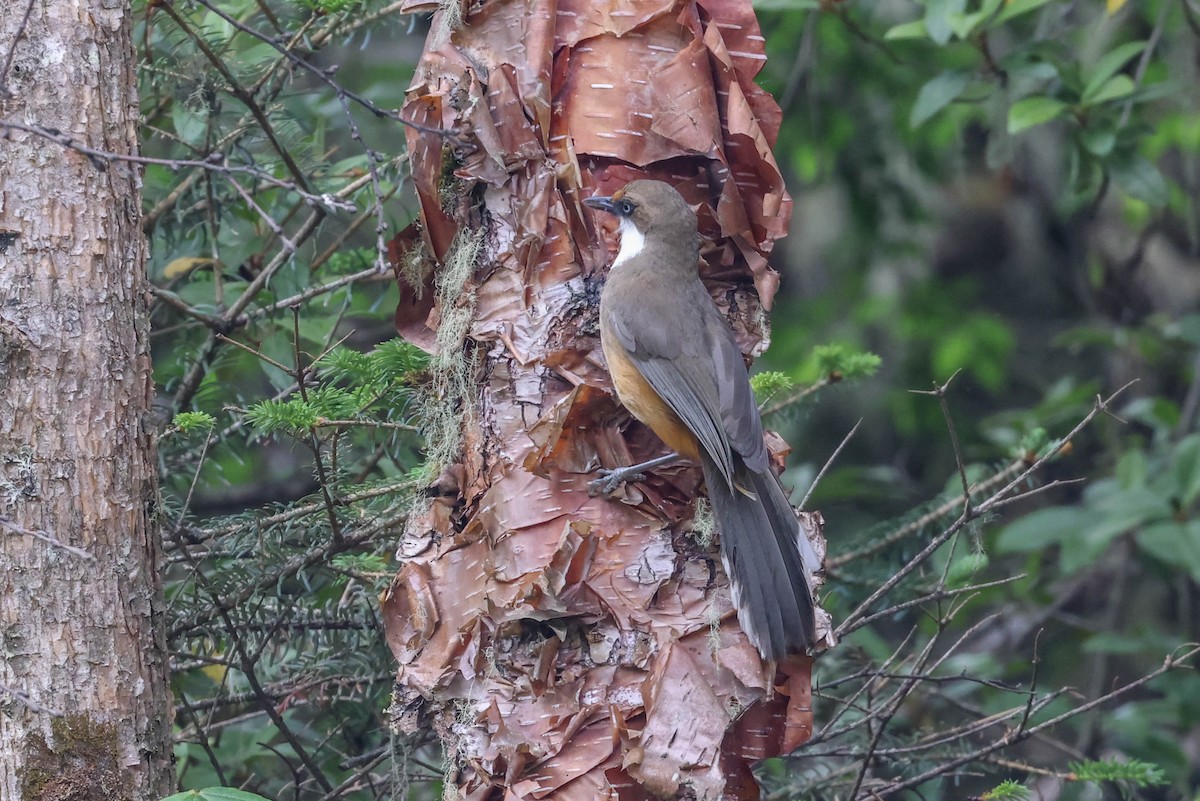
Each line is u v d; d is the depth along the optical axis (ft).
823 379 37.58
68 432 25.63
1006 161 54.03
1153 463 51.11
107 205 26.35
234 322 36.73
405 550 28.19
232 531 33.01
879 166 59.57
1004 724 40.50
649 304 27.89
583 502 26.81
